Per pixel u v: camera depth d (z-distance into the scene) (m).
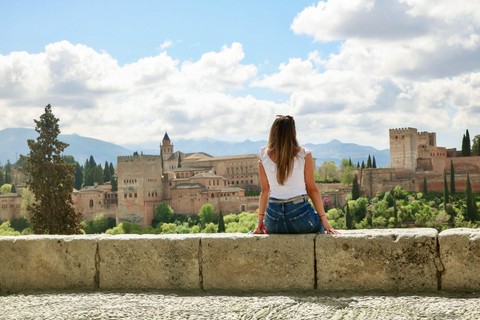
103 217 163.62
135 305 5.22
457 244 5.18
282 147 5.72
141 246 6.25
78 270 6.50
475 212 113.44
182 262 6.11
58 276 6.58
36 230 53.38
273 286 5.78
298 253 5.71
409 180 143.75
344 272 5.57
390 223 118.25
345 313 4.55
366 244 5.50
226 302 5.21
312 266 5.66
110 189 176.25
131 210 163.00
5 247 6.80
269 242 5.80
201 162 199.25
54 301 5.64
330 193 145.75
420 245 5.33
